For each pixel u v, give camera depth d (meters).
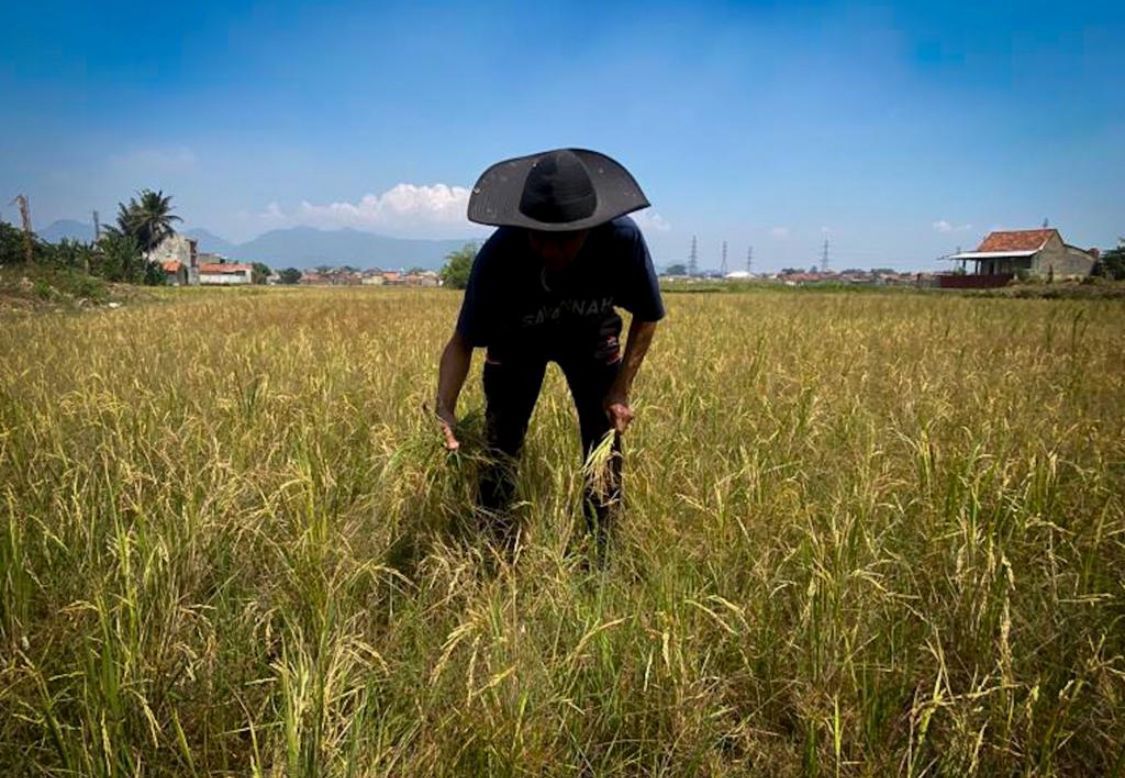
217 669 2.13
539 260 2.99
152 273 74.94
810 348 8.12
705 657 2.21
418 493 3.06
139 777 1.73
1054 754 1.92
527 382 3.39
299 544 2.47
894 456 3.60
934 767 1.97
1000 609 2.24
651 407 4.25
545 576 2.46
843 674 2.06
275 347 8.01
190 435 3.48
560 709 2.03
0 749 1.86
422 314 15.76
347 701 2.04
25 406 4.17
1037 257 62.00
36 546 2.67
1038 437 3.77
